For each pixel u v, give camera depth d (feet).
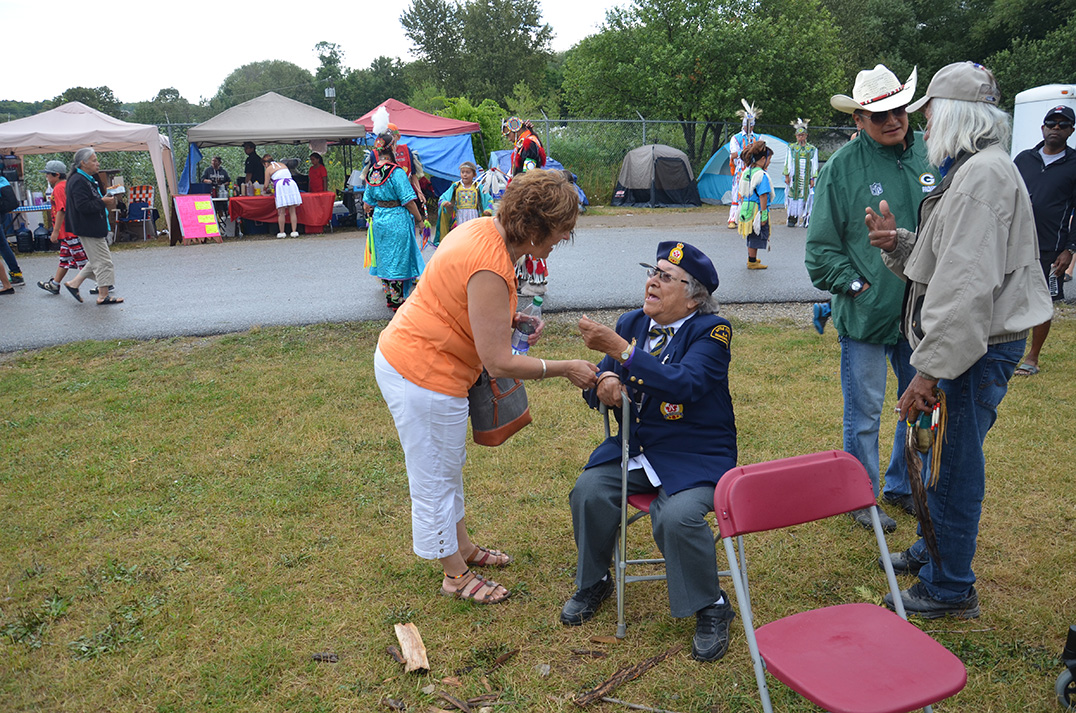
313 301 28.86
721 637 9.53
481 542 12.32
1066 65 100.22
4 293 32.48
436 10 213.05
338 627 10.18
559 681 9.18
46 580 11.27
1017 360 9.34
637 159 70.08
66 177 32.22
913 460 9.27
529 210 9.02
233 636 10.00
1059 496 13.07
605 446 10.31
